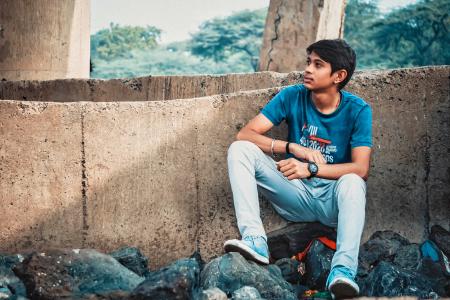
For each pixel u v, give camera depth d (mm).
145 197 4160
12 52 7781
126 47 65312
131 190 4156
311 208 3865
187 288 3250
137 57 64250
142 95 6254
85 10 8312
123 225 4145
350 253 3404
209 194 4168
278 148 3797
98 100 6379
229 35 57625
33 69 7824
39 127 4148
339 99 3830
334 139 3801
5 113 4141
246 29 57750
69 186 4148
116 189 4152
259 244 3580
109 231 4141
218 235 4148
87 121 4152
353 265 3393
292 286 3736
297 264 3900
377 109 4141
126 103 4172
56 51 7898
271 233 4105
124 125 4160
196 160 4172
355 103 3785
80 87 6402
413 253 3930
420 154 4125
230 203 4164
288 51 6859
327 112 3824
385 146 4141
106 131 4156
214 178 4168
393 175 4141
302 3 6793
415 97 4113
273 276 3590
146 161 4164
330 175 3658
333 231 3986
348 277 3312
